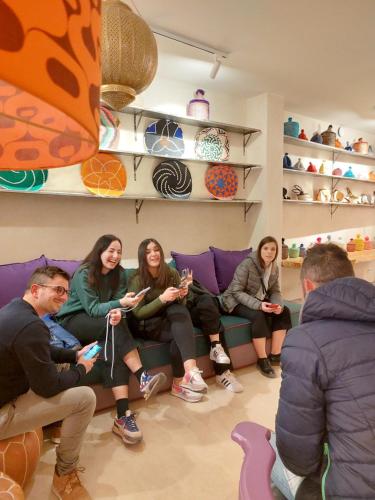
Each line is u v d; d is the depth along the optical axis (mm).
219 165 3748
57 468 1514
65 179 2838
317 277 1012
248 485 736
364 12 2301
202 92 3357
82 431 1493
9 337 1292
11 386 1357
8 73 289
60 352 1678
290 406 854
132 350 2078
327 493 799
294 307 3121
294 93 3785
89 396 1483
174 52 2830
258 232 3938
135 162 3184
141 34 1131
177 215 3533
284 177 4402
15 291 2316
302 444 843
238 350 2736
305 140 4223
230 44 2713
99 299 2219
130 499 1511
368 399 779
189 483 1604
